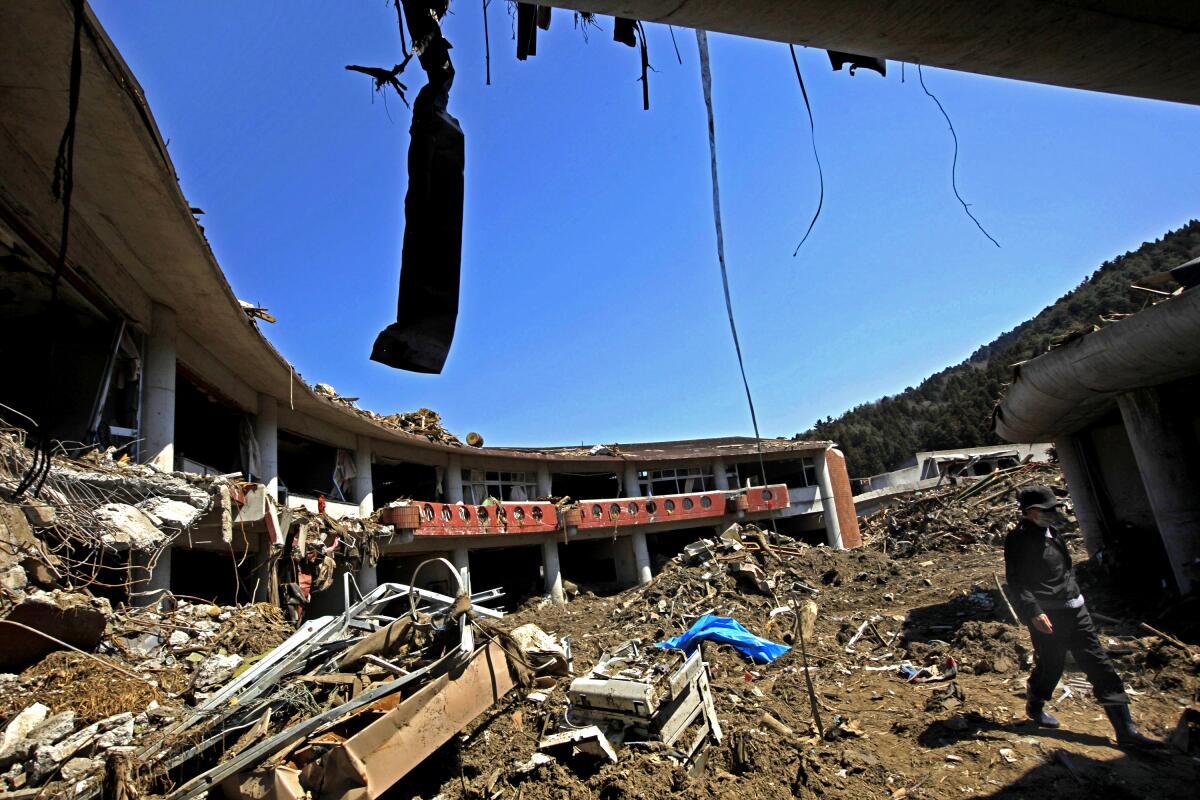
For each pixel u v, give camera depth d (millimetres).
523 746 6551
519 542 25766
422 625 6730
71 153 2453
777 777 5805
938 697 7395
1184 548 8852
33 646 6492
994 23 2666
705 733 6496
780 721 7199
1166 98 3436
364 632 7496
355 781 5188
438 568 23172
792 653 10531
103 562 9008
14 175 7129
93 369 9703
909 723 6730
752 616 14000
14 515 6414
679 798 5473
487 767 6344
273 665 6656
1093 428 12172
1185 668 6844
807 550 21875
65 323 9727
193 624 8977
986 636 9094
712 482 35625
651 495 33719
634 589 26484
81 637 6945
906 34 2738
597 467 32531
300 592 12656
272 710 5930
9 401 9547
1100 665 5566
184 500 8578
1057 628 5773
